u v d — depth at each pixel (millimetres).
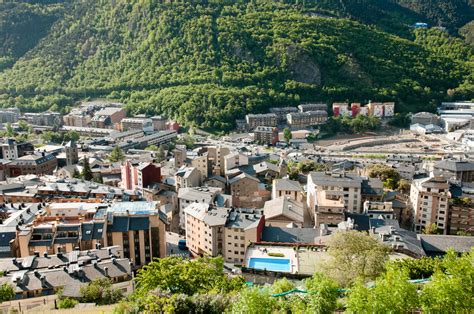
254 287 78500
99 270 134750
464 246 171000
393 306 66312
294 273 129125
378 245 106125
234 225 178625
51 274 130000
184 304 80875
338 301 78125
